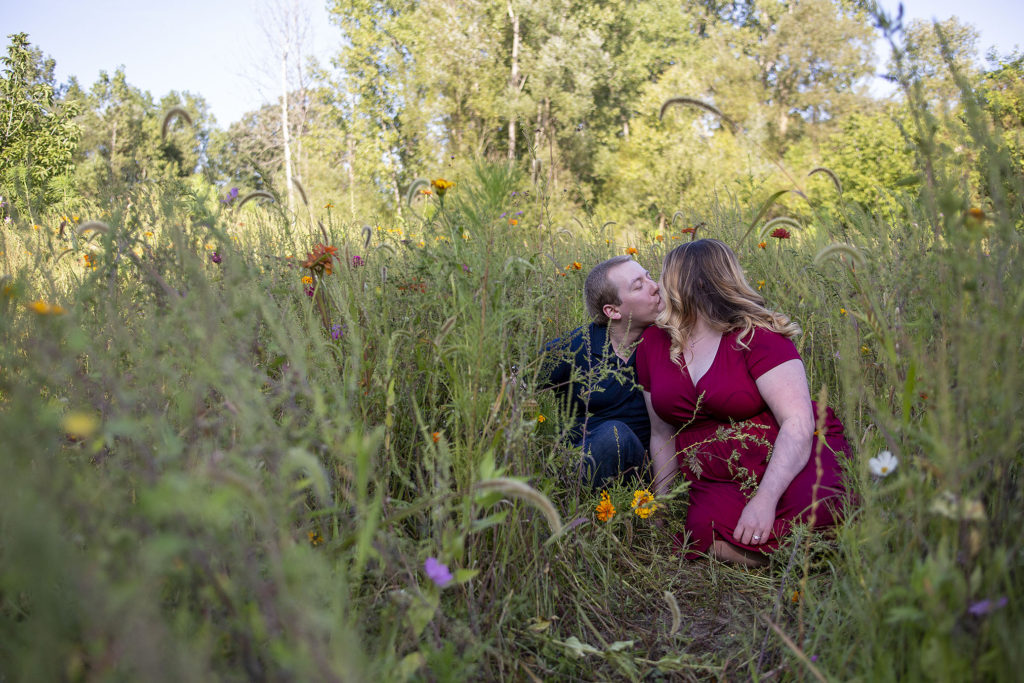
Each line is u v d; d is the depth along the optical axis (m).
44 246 2.46
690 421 2.31
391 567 1.22
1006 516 1.23
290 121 26.34
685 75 18.94
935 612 1.02
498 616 1.59
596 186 20.11
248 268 1.58
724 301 2.29
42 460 0.88
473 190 1.57
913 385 1.26
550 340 2.37
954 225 1.16
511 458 1.72
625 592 1.97
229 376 1.05
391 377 1.63
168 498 0.75
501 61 21.22
